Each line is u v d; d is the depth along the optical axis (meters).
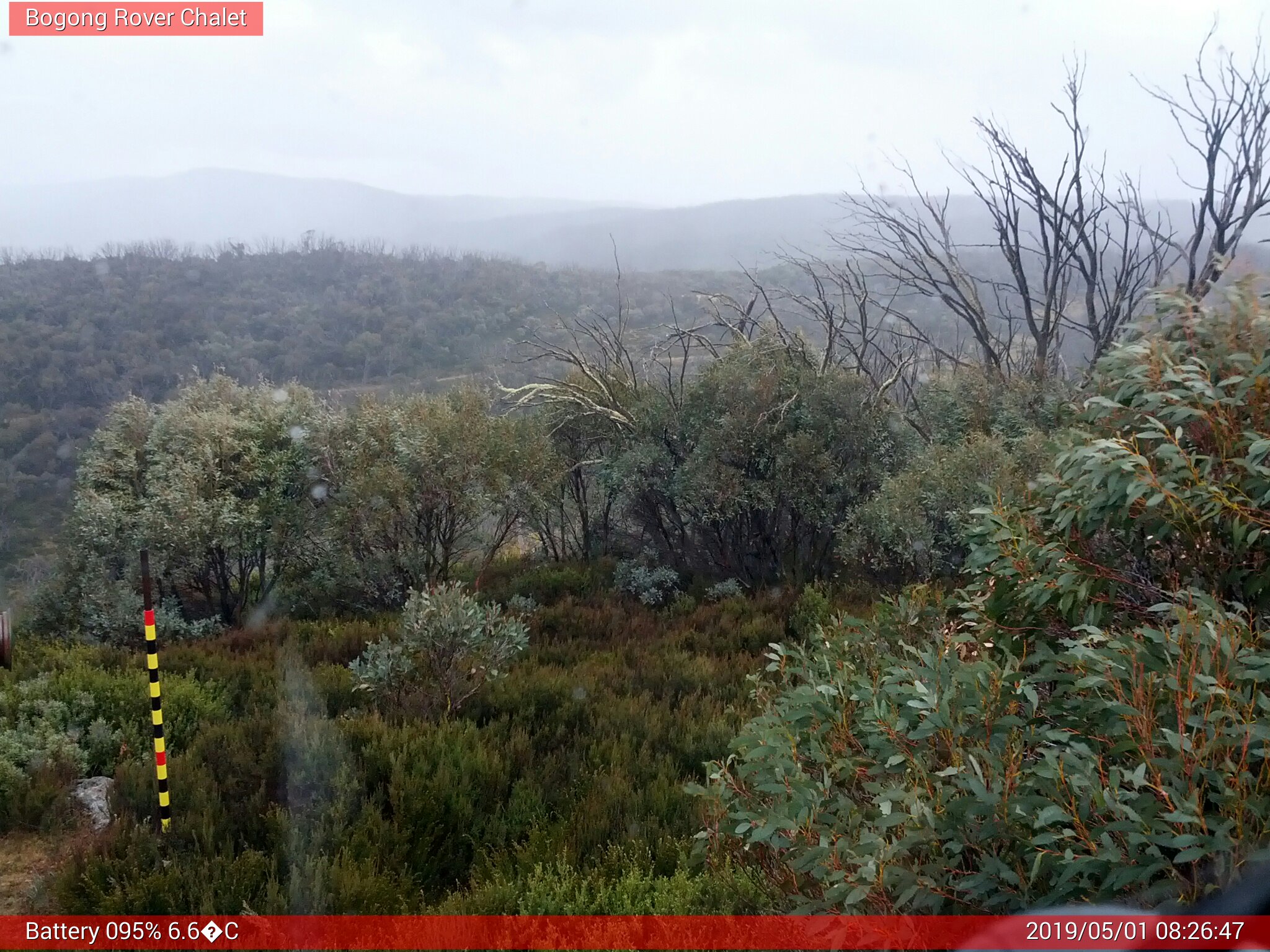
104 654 8.39
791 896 3.31
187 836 4.74
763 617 9.81
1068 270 14.74
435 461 10.84
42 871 4.72
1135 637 2.53
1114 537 3.26
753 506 11.13
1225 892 2.15
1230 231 12.89
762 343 12.05
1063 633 3.18
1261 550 2.85
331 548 10.91
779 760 3.07
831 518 10.89
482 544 11.70
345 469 11.41
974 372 12.23
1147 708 2.29
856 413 11.13
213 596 11.48
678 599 11.20
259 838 4.82
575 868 4.41
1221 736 2.20
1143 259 13.80
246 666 8.16
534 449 11.74
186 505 10.19
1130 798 2.23
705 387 11.63
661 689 7.55
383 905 4.14
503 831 4.89
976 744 2.62
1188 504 2.76
